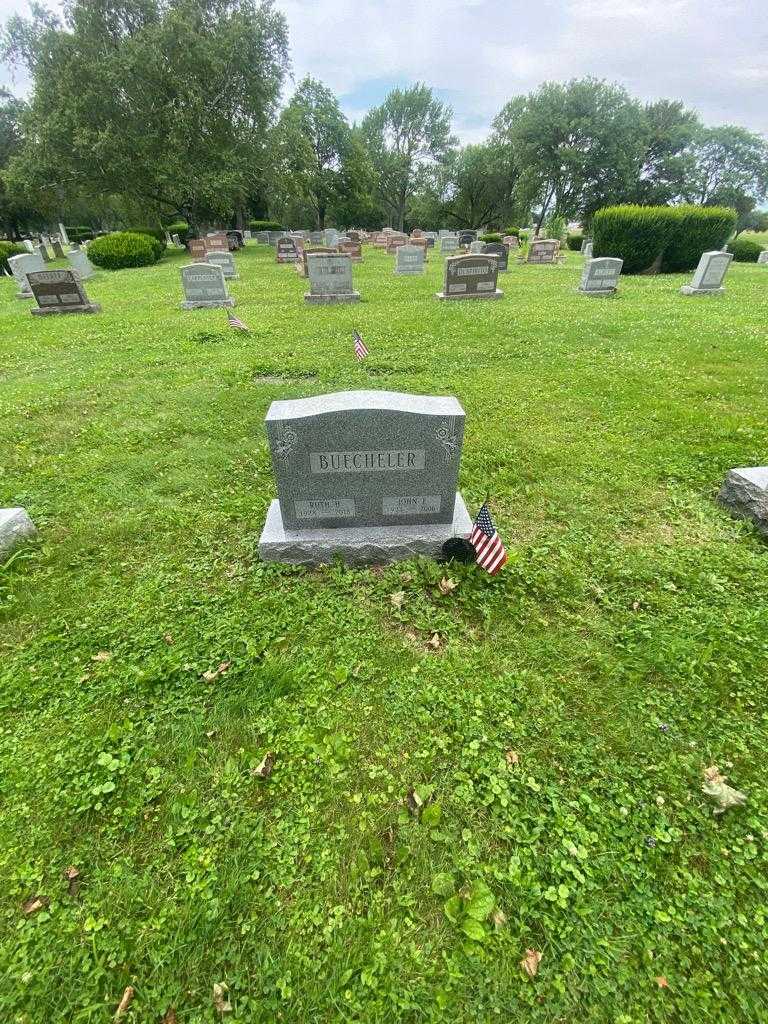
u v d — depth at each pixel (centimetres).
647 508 468
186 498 495
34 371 886
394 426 361
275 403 383
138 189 3209
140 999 186
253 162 3378
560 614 348
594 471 526
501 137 5625
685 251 1998
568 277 2008
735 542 422
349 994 184
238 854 224
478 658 315
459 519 420
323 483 381
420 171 6669
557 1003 182
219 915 205
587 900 208
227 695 295
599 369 819
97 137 2867
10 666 318
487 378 782
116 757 265
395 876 217
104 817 240
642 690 295
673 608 351
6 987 188
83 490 509
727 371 802
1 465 561
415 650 324
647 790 246
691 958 193
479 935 197
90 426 651
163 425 649
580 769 255
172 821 237
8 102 4341
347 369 832
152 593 372
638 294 1545
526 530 441
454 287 1454
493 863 221
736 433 598
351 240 3127
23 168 3133
